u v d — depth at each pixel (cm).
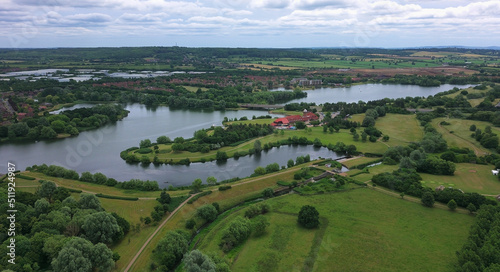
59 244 11650
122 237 13625
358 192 18212
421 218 15425
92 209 14462
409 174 19350
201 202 17000
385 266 12075
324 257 12612
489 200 15875
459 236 13875
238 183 19200
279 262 12344
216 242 13638
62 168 19938
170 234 12988
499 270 10144
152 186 18325
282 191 19012
